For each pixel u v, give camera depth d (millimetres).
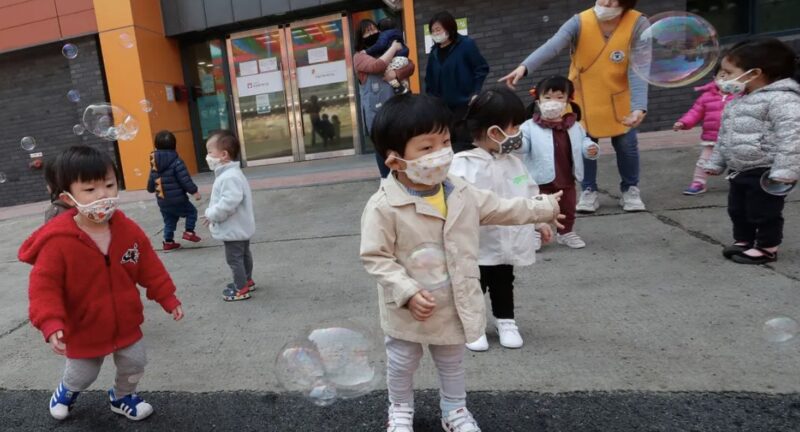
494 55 7387
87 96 8625
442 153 1700
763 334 2385
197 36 9078
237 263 3502
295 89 8898
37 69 8984
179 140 9008
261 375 2490
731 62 3145
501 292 2533
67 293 2039
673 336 2455
